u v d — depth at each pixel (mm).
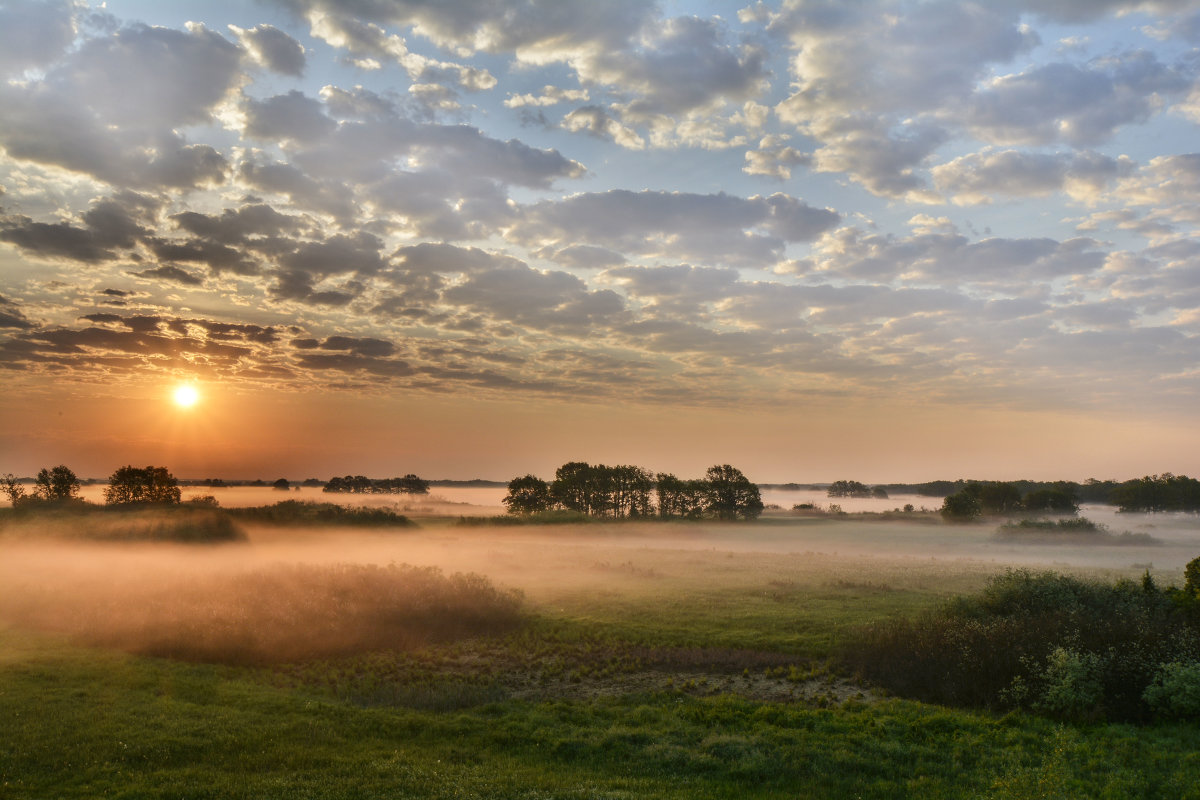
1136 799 11828
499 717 16609
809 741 15078
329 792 11609
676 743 14992
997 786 12438
